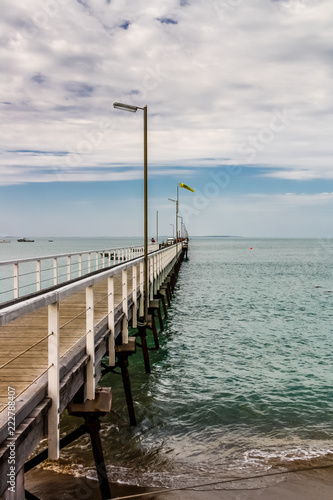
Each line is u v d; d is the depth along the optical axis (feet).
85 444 27.89
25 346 19.98
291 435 30.01
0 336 22.26
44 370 15.87
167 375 44.39
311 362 50.14
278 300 107.04
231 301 104.32
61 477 23.47
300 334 66.54
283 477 24.07
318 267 247.29
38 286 38.99
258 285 144.15
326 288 136.15
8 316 9.51
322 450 27.58
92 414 18.70
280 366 48.32
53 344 13.61
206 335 65.21
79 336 22.13
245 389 39.96
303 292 125.08
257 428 31.24
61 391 14.71
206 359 51.21
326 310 91.30
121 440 29.04
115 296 40.83
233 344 59.36
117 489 22.53
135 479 23.67
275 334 66.39
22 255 314.55
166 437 29.68
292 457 26.58
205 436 29.84
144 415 33.42
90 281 17.35
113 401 36.58
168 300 90.99
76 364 17.06
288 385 41.29
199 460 26.27
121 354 30.68
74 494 21.65
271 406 35.55
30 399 12.41
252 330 69.41
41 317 28.30
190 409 34.83
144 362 45.65
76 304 34.83
